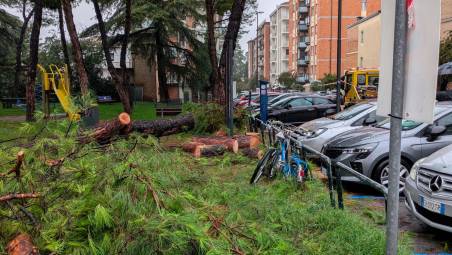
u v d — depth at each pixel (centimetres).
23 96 4059
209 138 1059
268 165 710
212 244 317
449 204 506
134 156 451
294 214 477
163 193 386
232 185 548
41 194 349
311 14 7531
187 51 3609
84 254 315
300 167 680
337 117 1182
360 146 796
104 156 437
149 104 3897
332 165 577
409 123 825
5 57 4156
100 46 3725
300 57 8106
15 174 371
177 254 308
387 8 247
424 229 600
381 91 252
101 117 2384
